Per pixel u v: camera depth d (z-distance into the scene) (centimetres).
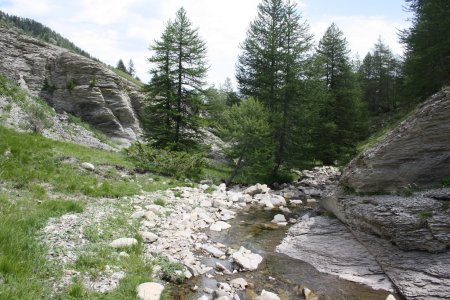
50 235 905
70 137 2814
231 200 1903
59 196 1289
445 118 1140
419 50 2764
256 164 2458
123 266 823
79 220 1063
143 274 809
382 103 6525
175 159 2300
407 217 1035
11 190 1198
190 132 3106
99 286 714
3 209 968
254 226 1478
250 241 1288
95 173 1738
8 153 1513
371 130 4959
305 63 2931
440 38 2520
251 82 3162
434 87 2650
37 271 707
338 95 3762
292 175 3059
